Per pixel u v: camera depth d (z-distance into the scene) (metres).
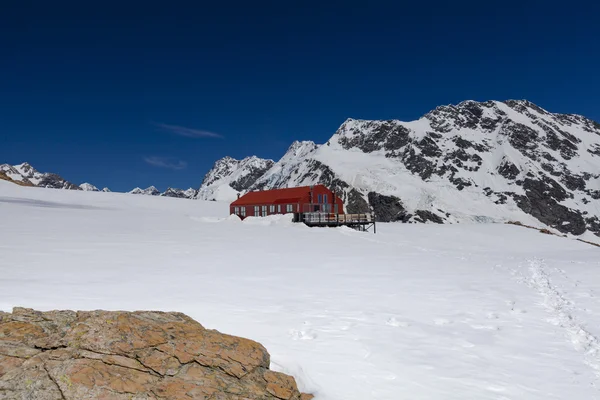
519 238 48.88
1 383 5.71
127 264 18.25
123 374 6.23
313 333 9.72
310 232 39.06
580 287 16.72
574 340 10.23
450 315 11.96
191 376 6.55
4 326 7.12
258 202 61.56
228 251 24.31
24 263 17.12
